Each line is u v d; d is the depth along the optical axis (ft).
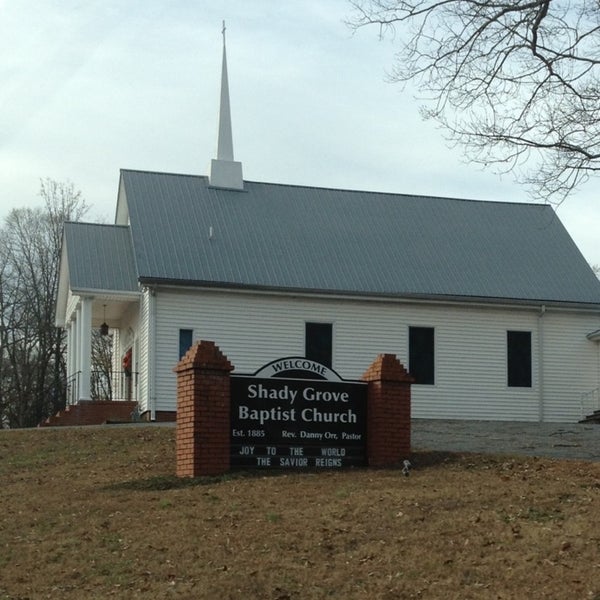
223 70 130.72
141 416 106.52
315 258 116.06
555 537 40.86
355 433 59.82
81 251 115.34
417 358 114.11
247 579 38.60
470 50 52.75
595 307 119.14
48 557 43.21
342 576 38.52
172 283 105.70
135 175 123.54
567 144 53.31
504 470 54.80
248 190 126.11
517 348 117.80
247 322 108.78
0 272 184.75
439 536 42.22
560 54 52.24
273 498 49.98
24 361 181.57
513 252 126.11
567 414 117.80
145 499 51.90
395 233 124.88
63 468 65.67
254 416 57.98
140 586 38.81
